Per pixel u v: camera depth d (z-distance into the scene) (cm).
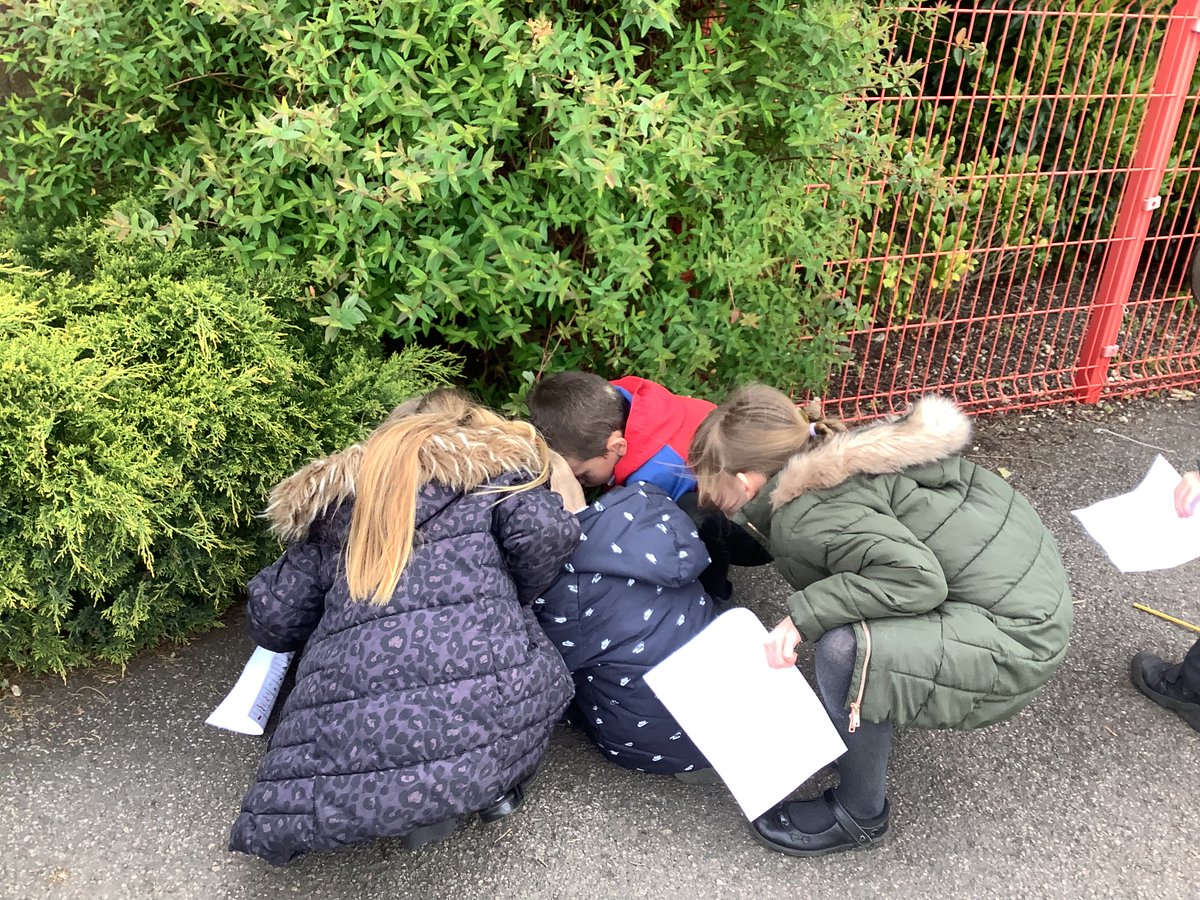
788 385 325
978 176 387
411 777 174
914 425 192
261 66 250
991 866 204
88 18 229
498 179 251
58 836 203
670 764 217
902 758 231
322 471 195
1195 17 360
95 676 247
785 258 310
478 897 194
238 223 241
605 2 250
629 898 194
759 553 263
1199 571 306
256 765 223
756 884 198
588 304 279
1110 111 468
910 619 184
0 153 262
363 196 227
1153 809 219
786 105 272
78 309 240
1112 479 365
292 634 208
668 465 252
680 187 275
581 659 211
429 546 187
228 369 238
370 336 266
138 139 264
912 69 312
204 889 193
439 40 232
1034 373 419
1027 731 240
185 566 243
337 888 195
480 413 213
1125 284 405
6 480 209
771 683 197
